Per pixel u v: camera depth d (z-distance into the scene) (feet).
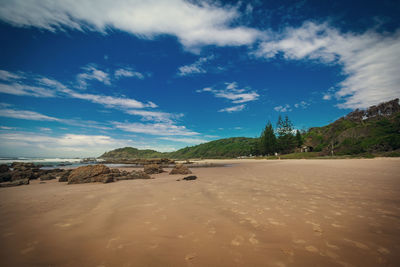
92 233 11.46
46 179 46.93
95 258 8.73
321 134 257.75
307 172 42.63
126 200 19.93
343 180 29.17
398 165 52.65
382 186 23.68
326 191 21.83
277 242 9.92
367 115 285.02
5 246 9.93
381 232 10.73
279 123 247.09
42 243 10.25
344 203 16.80
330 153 170.19
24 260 8.61
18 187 33.06
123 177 42.60
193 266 7.96
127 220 13.62
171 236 10.90
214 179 36.65
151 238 10.69
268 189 24.29
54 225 12.83
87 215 14.93
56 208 17.20
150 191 25.21
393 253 8.52
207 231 11.53
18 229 12.18
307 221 12.75
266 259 8.37
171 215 14.65
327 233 10.80
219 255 8.80
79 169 39.24
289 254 8.72
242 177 38.24
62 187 31.83
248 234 11.00
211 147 481.05
